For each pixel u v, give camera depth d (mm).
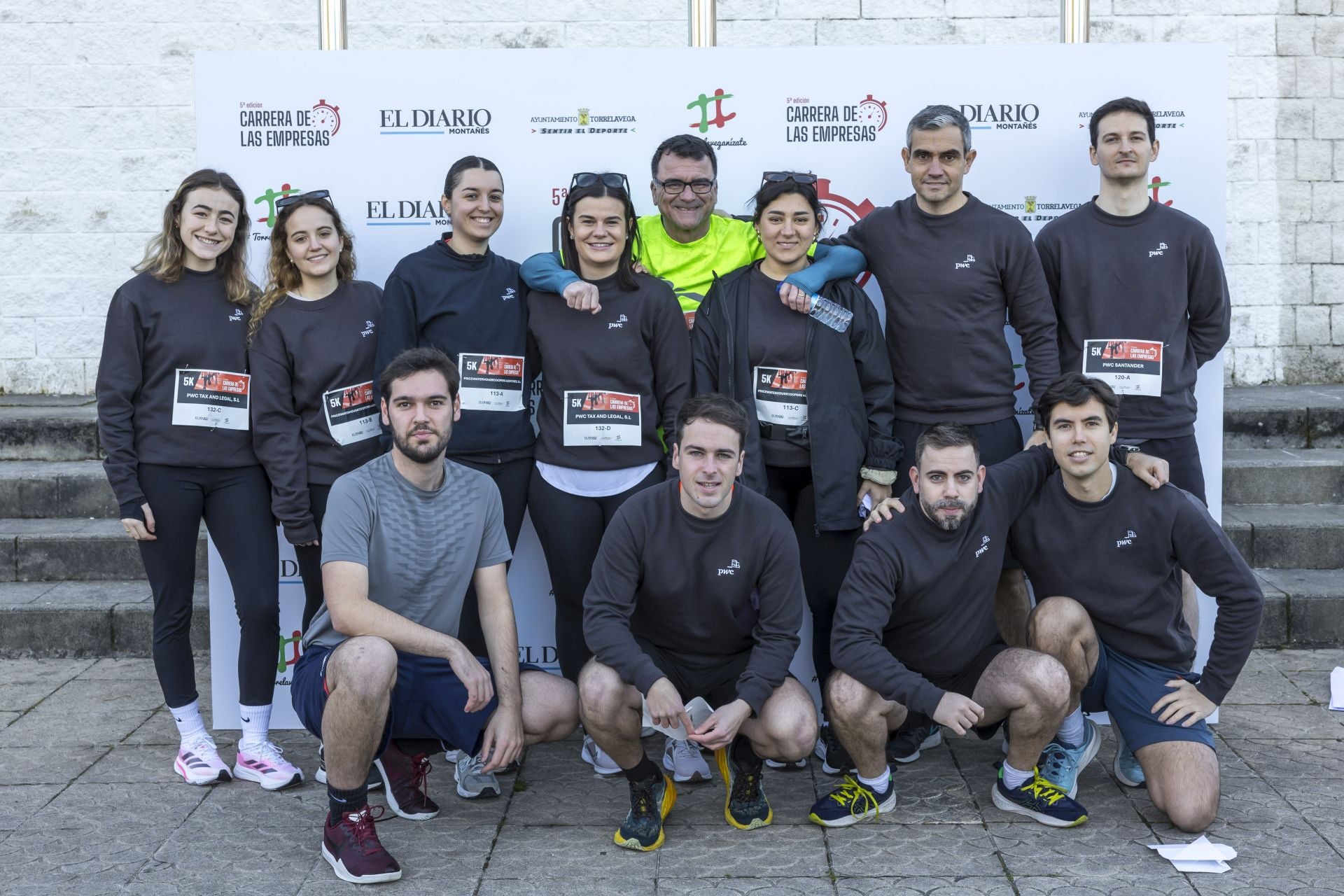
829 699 3072
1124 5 6199
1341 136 6254
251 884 2805
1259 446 5562
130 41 6145
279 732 3918
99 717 3955
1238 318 6332
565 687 3137
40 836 3062
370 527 3010
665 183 3492
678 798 3338
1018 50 3803
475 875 2855
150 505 3365
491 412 3486
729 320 3467
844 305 3441
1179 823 3018
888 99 3824
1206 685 3129
